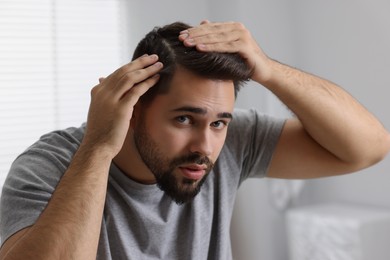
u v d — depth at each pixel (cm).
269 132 126
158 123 96
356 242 270
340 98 119
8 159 289
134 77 94
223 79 95
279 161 126
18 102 292
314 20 330
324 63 327
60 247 84
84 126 118
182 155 97
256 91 327
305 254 295
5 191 99
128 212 106
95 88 97
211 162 99
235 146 123
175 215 111
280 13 337
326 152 124
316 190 337
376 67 300
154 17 329
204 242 116
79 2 307
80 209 87
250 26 326
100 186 90
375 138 123
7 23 288
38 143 110
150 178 105
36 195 95
